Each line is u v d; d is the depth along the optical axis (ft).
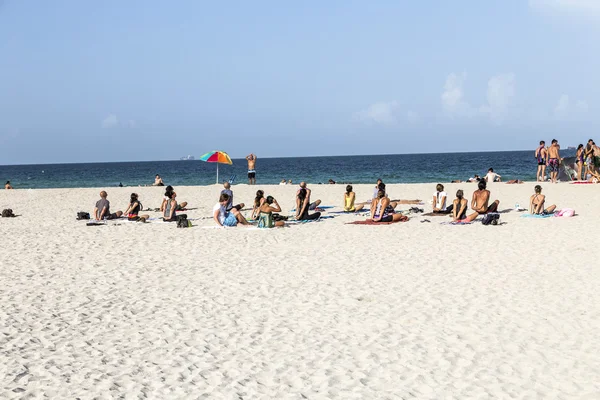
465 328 24.70
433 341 23.22
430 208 72.18
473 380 19.52
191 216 68.33
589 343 22.65
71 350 22.93
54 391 19.06
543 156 109.19
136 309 28.55
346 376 20.01
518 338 23.38
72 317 27.32
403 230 52.60
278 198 89.35
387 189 102.17
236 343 23.48
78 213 66.08
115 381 19.83
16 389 19.16
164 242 48.37
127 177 258.37
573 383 19.13
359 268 36.86
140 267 38.45
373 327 25.12
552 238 46.09
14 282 34.47
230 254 42.52
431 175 205.36
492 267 36.27
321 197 90.02
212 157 84.94
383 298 29.63
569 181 109.50
